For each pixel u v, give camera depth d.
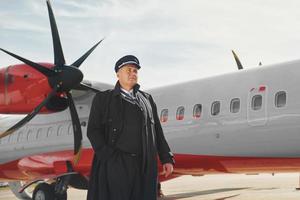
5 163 14.35
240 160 8.88
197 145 9.49
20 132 14.01
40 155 13.12
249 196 15.30
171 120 10.14
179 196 16.48
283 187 20.80
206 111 9.47
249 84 8.93
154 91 11.14
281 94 8.29
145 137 3.14
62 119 12.86
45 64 10.37
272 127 8.23
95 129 3.18
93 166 3.17
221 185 24.61
